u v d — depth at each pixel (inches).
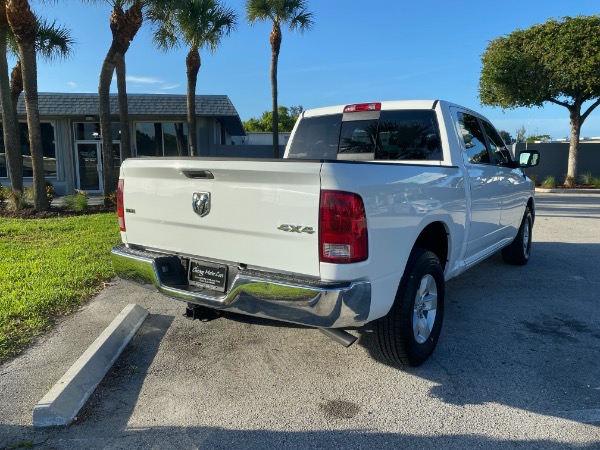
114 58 498.6
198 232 136.0
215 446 107.9
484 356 153.6
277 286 116.3
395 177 128.3
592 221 440.8
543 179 854.5
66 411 117.0
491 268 266.4
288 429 114.4
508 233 238.4
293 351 157.9
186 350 158.4
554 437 110.3
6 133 480.1
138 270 145.6
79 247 295.4
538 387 133.3
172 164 135.5
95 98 772.6
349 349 159.2
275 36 737.6
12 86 557.0
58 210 479.5
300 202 115.1
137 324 174.2
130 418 119.0
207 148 820.6
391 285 126.8
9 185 776.3
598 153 851.4
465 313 193.5
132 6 483.2
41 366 144.4
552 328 176.7
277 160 117.2
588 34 658.8
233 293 123.9
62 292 205.2
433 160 178.9
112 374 141.5
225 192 127.8
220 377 140.3
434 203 146.4
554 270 261.1
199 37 595.2
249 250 125.7
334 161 113.3
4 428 114.3
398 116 189.9
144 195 148.0
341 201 111.3
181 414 120.8
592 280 240.4
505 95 746.2
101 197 686.5
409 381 137.7
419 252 142.3
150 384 135.9
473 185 178.7
